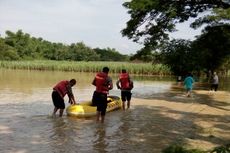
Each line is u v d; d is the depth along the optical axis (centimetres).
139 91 2659
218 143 1016
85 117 1395
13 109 1570
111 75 4969
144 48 2011
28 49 9631
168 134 1126
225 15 2464
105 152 898
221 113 1612
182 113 1582
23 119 1323
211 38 2608
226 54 2828
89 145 963
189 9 1862
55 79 3662
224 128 1248
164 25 1903
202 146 974
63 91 1396
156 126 1255
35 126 1197
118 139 1041
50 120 1313
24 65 6153
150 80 4016
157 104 1877
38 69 6094
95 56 9850
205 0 1769
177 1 1812
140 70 5309
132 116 1459
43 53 9975
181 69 2638
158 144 991
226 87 3234
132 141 1020
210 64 2919
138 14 1892
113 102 1620
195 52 2516
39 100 1903
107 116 1443
